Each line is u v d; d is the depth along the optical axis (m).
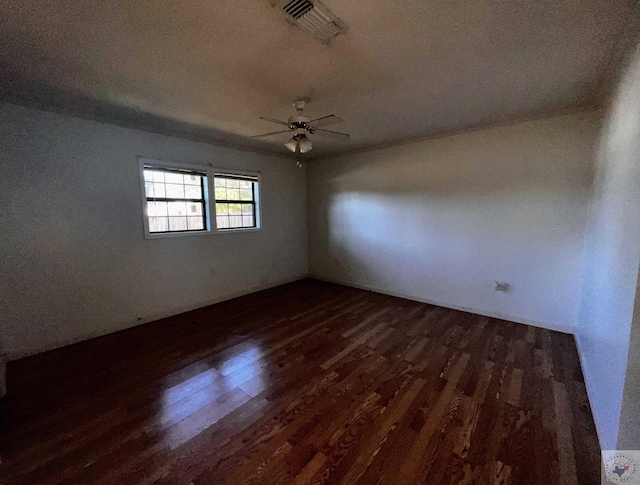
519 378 2.28
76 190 2.92
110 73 2.08
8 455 1.58
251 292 4.75
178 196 3.79
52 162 2.77
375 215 4.64
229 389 2.16
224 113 2.91
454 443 1.65
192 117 3.04
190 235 3.86
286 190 5.23
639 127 1.41
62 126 2.80
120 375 2.36
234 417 1.87
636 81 1.49
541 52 1.82
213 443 1.66
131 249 3.33
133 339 3.03
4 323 2.58
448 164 3.77
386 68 2.02
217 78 2.15
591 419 1.82
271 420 1.84
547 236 3.14
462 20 1.51
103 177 3.08
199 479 1.43
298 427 1.78
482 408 1.94
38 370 2.44
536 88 2.37
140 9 1.40
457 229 3.78
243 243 4.56
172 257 3.71
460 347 2.80
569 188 2.96
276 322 3.47
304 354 2.69
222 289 4.31
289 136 3.84
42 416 1.88
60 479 1.44
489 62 1.94
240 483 1.41
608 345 1.67
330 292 4.77
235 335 3.11
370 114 2.97
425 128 3.48
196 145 3.86
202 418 1.86
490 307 3.60
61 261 2.86
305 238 5.70
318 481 1.42
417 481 1.42
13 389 2.18
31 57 1.85
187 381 2.27
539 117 3.04
